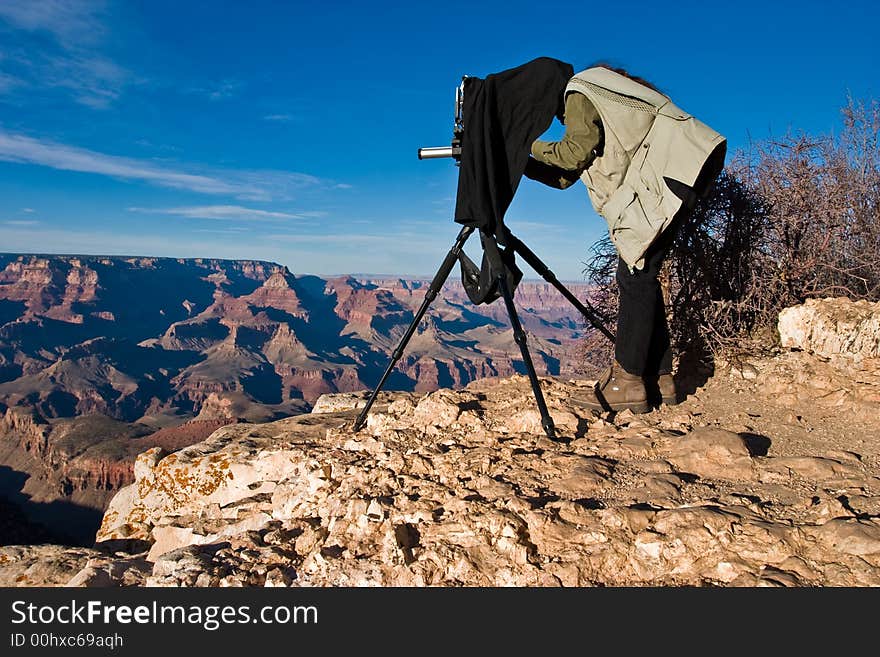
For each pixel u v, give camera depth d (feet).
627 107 10.34
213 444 16.06
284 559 9.05
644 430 11.71
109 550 14.02
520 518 8.32
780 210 17.01
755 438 11.10
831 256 17.25
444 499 9.36
